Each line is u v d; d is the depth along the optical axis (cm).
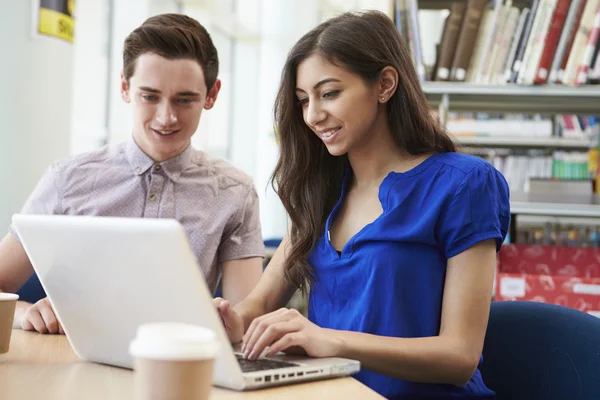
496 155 349
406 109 157
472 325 142
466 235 147
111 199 204
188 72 188
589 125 335
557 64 284
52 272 119
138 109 192
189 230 205
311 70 152
